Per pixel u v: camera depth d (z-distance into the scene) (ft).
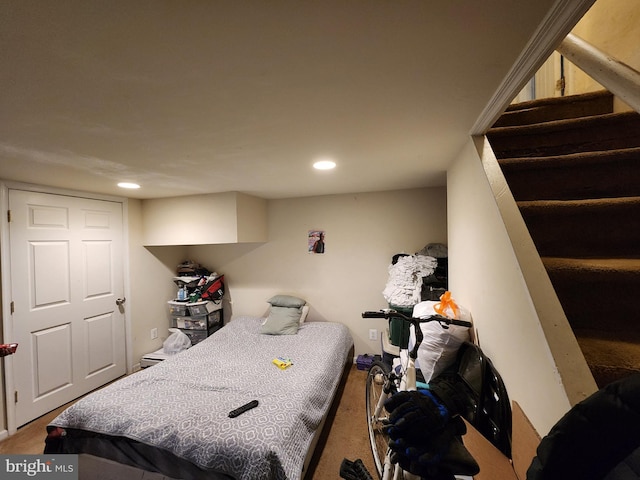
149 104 3.34
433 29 2.18
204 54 2.44
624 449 1.52
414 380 4.41
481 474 3.44
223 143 4.76
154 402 5.39
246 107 3.48
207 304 11.08
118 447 4.92
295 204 11.07
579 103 5.12
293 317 9.86
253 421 4.75
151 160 5.66
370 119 3.90
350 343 10.18
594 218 3.57
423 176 7.69
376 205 10.18
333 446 6.32
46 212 7.82
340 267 10.65
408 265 8.30
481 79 2.92
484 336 4.11
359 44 2.35
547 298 2.52
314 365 7.06
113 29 2.10
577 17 2.02
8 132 4.10
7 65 2.51
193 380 6.28
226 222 9.53
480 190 4.09
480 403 3.79
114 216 9.70
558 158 4.03
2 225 6.93
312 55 2.50
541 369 2.44
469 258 4.86
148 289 10.84
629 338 2.77
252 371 6.75
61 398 8.06
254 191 9.50
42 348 7.66
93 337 8.97
